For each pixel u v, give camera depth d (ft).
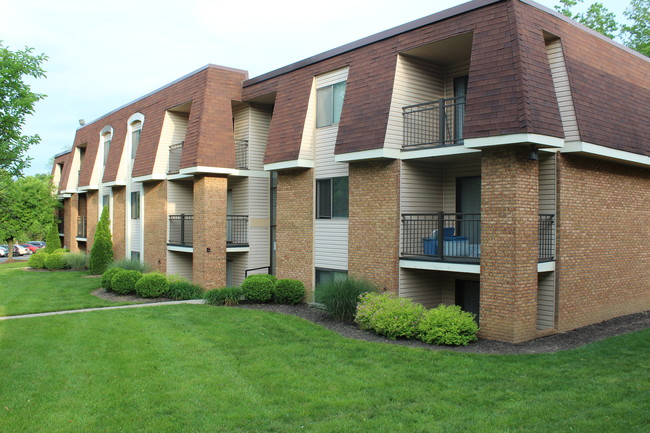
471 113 37.65
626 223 46.85
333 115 53.01
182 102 68.54
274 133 57.93
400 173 45.21
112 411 25.23
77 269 96.78
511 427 22.21
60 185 119.75
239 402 26.21
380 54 47.19
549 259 39.70
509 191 36.60
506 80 36.35
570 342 36.65
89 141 106.01
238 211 67.97
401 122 45.42
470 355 33.32
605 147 40.81
